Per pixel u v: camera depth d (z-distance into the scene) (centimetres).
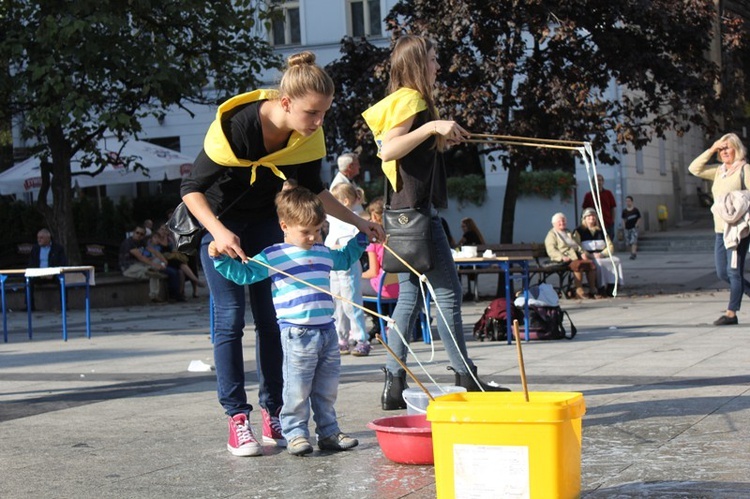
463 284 2148
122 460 524
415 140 593
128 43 1930
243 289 534
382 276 1073
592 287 1677
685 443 500
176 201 3284
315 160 525
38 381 884
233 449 524
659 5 1661
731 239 1109
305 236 517
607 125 1762
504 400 391
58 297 2006
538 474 355
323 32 3244
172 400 733
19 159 3216
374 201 1079
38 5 1912
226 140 494
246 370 894
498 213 3139
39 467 515
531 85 1712
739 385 670
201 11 2025
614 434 529
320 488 446
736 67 2453
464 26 1648
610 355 885
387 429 482
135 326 1530
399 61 616
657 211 3406
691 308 1397
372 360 945
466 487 364
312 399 529
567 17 1652
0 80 1917
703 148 4225
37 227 2848
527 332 1057
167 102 2109
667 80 1725
